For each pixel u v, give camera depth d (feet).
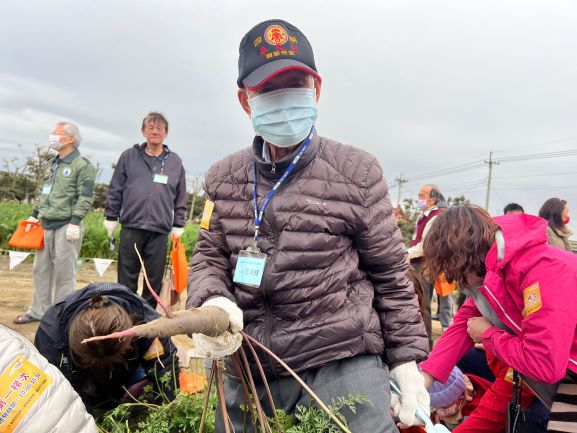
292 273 5.83
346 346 5.92
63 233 17.78
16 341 5.21
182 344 15.75
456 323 9.14
